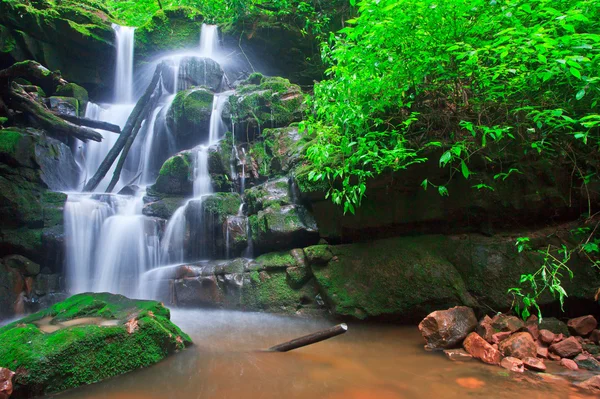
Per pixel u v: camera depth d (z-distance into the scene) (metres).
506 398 2.74
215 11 11.90
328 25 9.93
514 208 4.57
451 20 3.75
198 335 4.41
